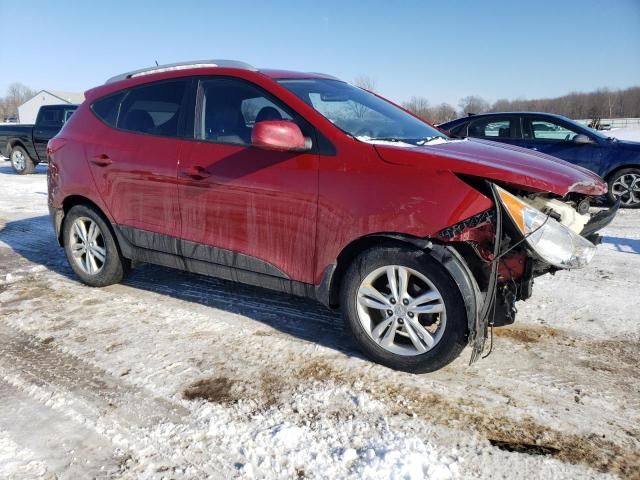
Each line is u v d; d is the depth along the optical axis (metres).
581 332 3.61
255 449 2.39
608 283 4.60
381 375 3.03
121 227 4.17
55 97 79.44
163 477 2.23
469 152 3.13
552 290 4.43
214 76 3.75
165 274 4.93
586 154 8.34
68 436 2.51
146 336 3.60
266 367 3.15
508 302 2.88
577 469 2.25
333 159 3.10
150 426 2.57
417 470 2.22
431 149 3.05
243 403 2.76
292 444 2.41
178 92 3.91
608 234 6.58
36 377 3.07
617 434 2.49
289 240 3.29
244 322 3.81
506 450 2.37
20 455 2.37
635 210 8.20
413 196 2.84
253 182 3.37
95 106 4.43
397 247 2.94
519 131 8.71
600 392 2.84
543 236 2.69
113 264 4.41
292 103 3.34
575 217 3.02
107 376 3.06
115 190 4.13
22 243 6.33
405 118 3.96
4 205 9.18
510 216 2.67
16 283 4.77
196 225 3.71
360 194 2.98
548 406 2.72
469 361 3.11
